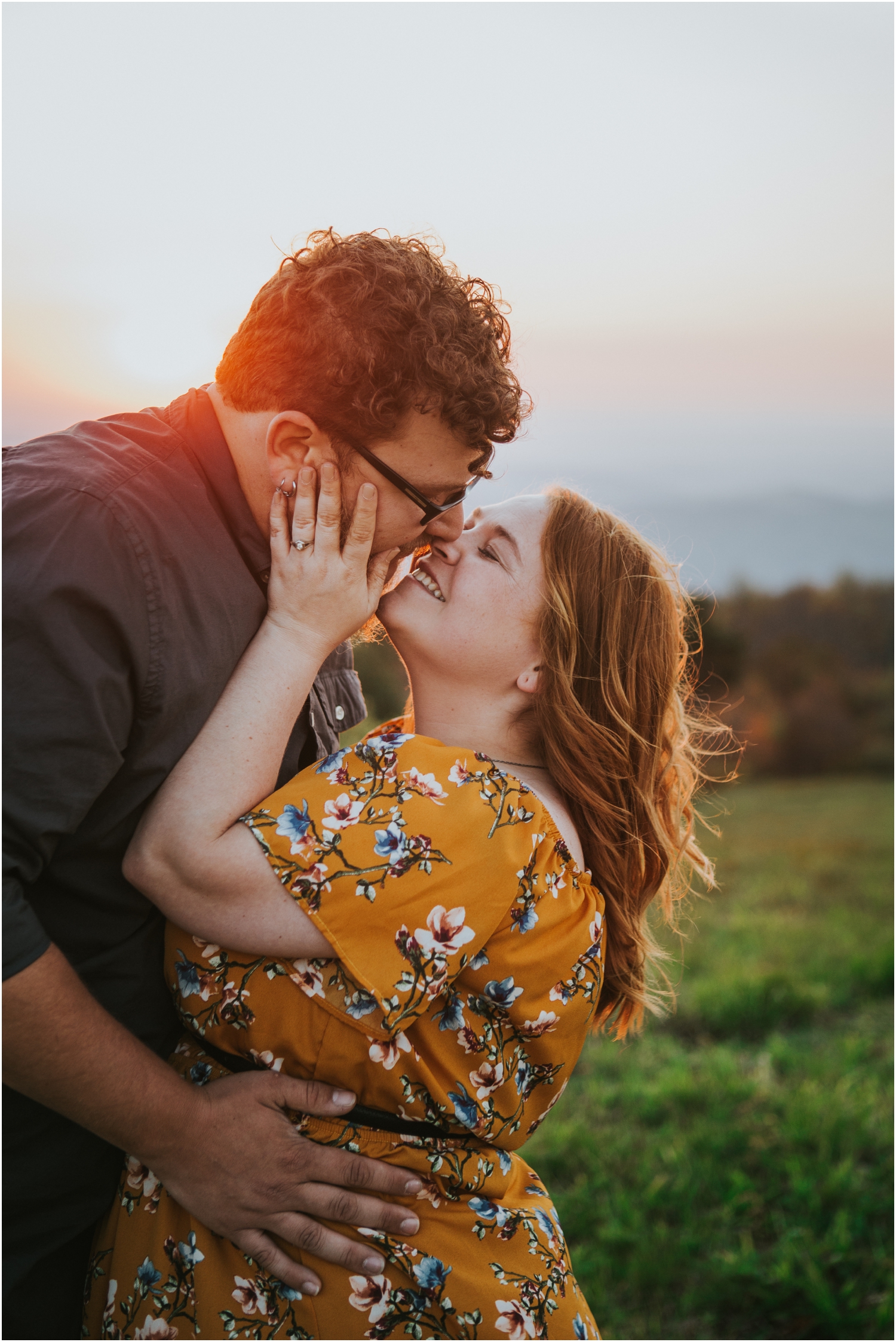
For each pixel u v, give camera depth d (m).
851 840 12.65
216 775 1.38
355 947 1.34
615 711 1.76
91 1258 1.50
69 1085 1.24
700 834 13.20
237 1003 1.40
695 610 2.11
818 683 28.84
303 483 1.49
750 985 5.67
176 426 1.57
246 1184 1.34
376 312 1.47
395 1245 1.39
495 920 1.41
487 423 1.53
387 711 6.99
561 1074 1.58
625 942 1.85
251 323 1.56
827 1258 3.17
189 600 1.39
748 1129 3.99
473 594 1.73
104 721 1.28
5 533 1.27
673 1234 3.33
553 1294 1.46
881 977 5.96
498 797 1.49
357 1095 1.42
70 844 1.36
